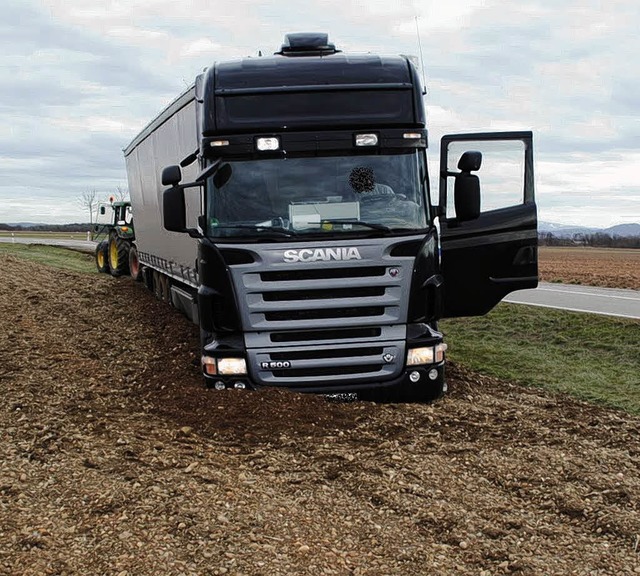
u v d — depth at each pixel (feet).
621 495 18.58
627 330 42.09
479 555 15.55
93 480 18.35
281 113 26.14
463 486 19.20
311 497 18.29
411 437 22.70
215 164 25.88
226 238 25.53
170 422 23.70
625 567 15.24
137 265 64.85
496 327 45.93
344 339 25.71
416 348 26.00
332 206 25.72
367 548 15.78
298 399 24.75
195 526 16.03
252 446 21.85
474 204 26.18
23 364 30.99
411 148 26.27
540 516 17.60
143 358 34.94
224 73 27.14
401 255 25.61
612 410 28.22
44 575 13.87
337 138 25.94
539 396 30.25
